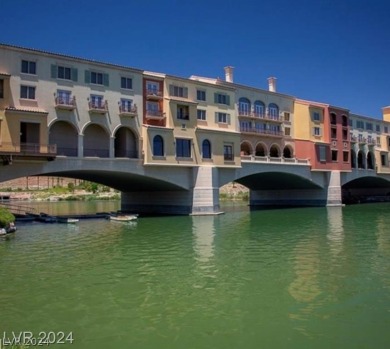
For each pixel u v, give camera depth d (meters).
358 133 77.62
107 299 14.92
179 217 45.44
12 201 103.06
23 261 21.77
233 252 23.86
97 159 39.97
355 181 81.12
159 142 44.19
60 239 29.75
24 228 37.09
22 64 36.75
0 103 34.88
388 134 85.19
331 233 31.78
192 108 47.16
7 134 34.50
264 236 30.39
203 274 18.52
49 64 38.12
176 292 15.70
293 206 67.19
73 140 41.41
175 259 22.02
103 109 40.53
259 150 61.34
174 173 46.03
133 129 42.97
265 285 16.50
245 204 75.25
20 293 15.73
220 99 51.81
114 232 33.53
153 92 44.97
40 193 126.75
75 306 14.16
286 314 13.15
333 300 14.47
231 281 17.20
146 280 17.56
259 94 58.66
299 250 24.19
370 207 62.03
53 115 37.94
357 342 11.06
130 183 49.72
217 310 13.62
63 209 67.88
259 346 10.89
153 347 10.90
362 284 16.42
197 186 47.41
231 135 51.09
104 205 80.75
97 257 22.81
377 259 21.25
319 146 64.06
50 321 12.77
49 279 17.86
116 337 11.54
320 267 19.53
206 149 48.59
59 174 42.34
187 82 48.19
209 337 11.50
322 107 66.00
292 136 63.66
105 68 41.53
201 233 32.38
